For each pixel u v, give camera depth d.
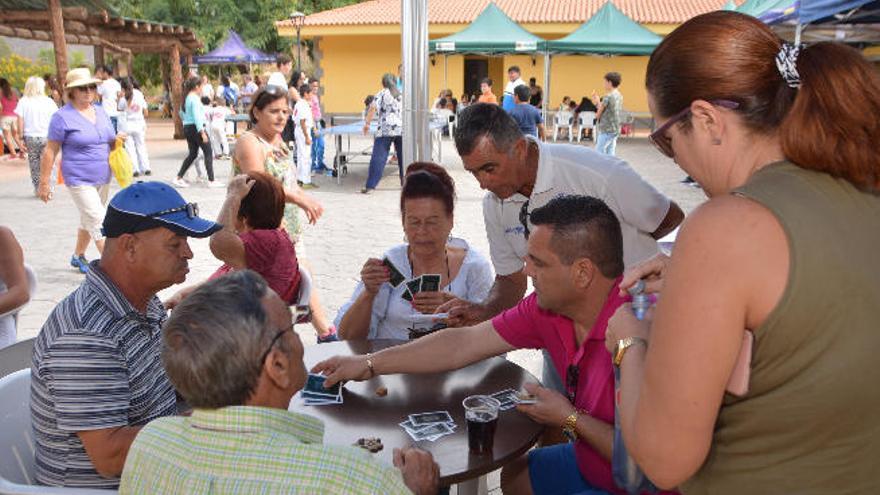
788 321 1.01
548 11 24.19
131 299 2.13
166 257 2.10
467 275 3.19
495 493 3.21
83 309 1.97
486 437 1.97
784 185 1.07
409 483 1.74
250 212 3.40
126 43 19.61
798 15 6.82
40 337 1.97
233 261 3.36
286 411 1.37
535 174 2.78
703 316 1.04
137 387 2.06
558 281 2.06
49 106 10.97
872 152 1.06
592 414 2.12
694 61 1.15
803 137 1.07
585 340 2.11
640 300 1.45
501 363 2.68
